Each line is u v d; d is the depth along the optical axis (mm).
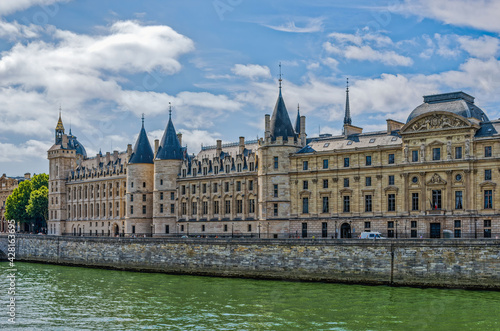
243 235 142000
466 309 73875
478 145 108000
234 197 145750
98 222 191125
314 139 134375
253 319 71312
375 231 117938
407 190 114625
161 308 78625
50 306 80938
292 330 66062
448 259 88625
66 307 80125
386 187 117312
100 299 86062
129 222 166500
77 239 138750
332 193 124250
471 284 86688
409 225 114000
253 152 143875
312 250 100000
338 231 122688
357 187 121062
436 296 81875
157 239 120938
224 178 148125
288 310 75500
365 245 95188
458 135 109438
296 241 101750
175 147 162125
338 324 68188
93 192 194625
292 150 131625
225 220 146125
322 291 88250
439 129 111000
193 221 153500
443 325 67062
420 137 113500
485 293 83500
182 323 70125
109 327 68688
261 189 133625
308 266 100062
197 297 86188
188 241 115500
